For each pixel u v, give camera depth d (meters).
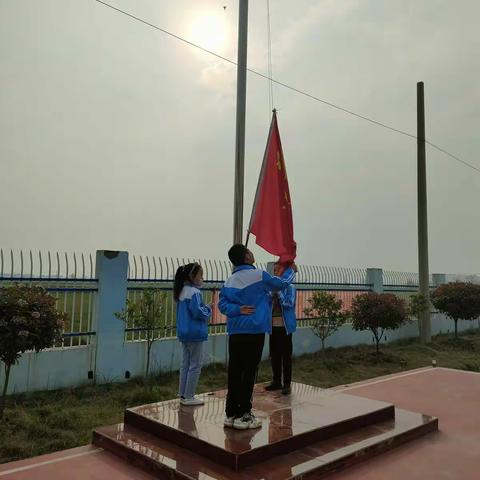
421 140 14.60
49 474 4.22
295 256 6.93
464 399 7.18
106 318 7.84
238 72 7.91
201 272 5.62
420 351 12.51
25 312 5.66
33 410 6.22
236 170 7.79
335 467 4.25
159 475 4.16
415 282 15.63
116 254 8.02
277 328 6.27
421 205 14.46
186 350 5.56
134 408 5.36
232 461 3.99
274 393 6.15
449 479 4.14
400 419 5.56
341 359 10.97
